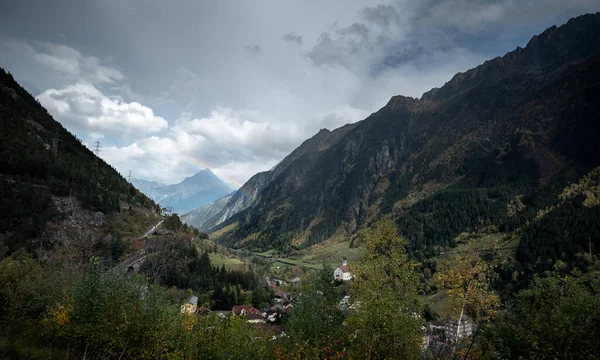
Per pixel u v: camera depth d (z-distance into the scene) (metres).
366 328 21.48
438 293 78.69
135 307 26.56
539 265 104.06
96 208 144.38
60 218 120.50
